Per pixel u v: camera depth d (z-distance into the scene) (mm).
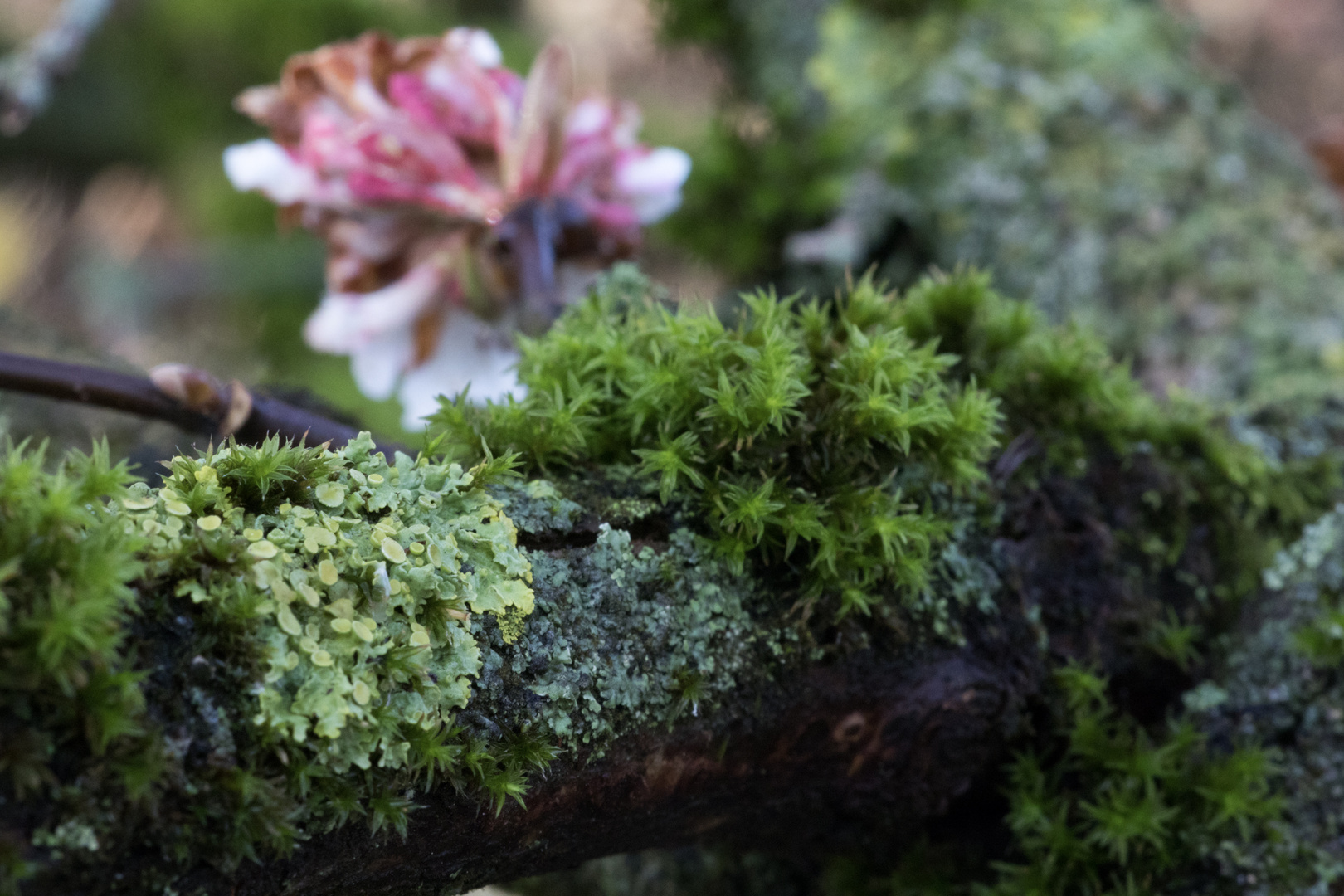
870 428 240
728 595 239
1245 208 347
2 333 307
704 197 398
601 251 288
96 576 212
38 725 212
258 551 221
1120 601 259
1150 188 352
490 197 281
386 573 224
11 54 808
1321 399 295
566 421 240
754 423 238
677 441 239
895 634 244
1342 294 318
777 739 243
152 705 216
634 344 246
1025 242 354
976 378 256
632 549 238
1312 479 277
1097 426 262
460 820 228
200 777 216
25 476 213
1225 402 302
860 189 379
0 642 210
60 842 212
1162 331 323
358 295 289
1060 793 257
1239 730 260
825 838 262
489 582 229
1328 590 261
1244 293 322
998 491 254
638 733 235
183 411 260
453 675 225
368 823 224
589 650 233
